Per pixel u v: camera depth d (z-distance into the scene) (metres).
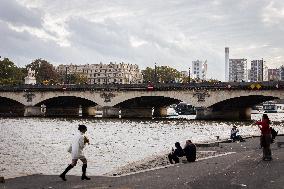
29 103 137.38
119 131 82.31
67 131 83.25
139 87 121.88
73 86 131.12
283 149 33.25
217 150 36.88
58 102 148.75
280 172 20.22
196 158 30.44
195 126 93.31
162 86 118.50
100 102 128.38
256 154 29.31
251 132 72.94
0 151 51.19
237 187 16.44
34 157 45.44
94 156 46.16
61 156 46.59
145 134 76.00
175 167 24.38
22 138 69.44
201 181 18.09
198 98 113.69
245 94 105.50
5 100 150.62
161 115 155.62
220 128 86.56
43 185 18.75
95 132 80.00
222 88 109.38
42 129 87.69
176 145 28.83
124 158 44.56
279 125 94.81
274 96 101.19
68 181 20.03
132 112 140.38
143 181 18.92
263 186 16.58
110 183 18.66
